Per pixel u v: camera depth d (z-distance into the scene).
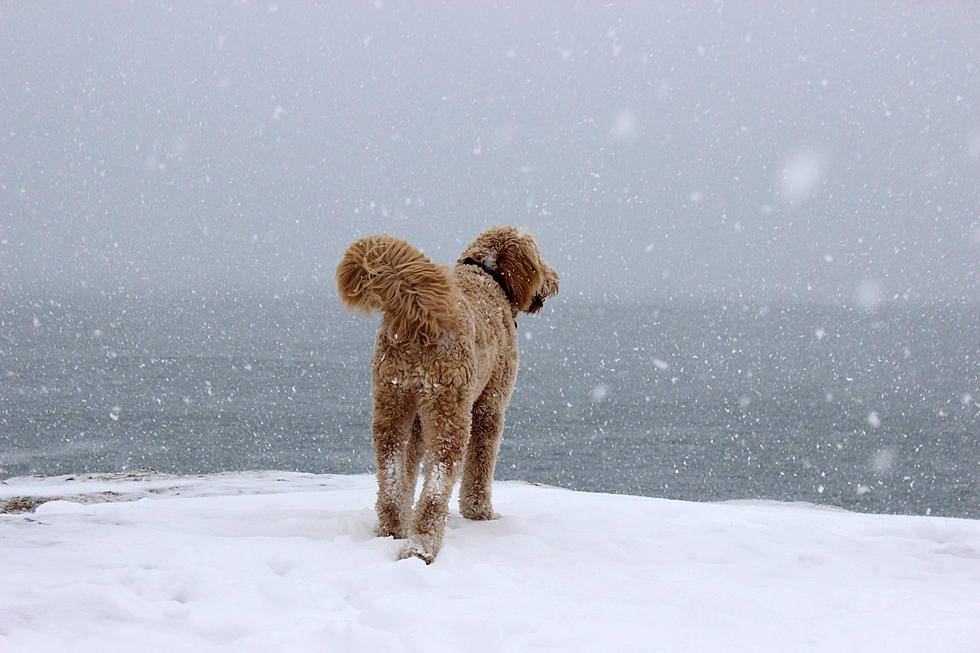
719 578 3.33
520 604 2.77
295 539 3.64
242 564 3.16
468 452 4.59
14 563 3.13
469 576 3.09
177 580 2.88
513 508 5.21
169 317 151.38
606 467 39.03
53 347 91.50
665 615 2.73
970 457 44.41
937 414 60.03
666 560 3.71
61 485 6.81
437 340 3.82
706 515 5.06
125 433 44.28
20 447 40.19
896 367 95.69
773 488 35.53
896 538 4.31
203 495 6.21
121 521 4.10
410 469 4.28
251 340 103.81
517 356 4.68
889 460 43.12
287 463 36.59
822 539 4.25
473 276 4.49
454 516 4.61
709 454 43.38
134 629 2.38
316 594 2.76
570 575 3.28
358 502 5.08
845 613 2.84
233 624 2.45
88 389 60.28
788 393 70.12
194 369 72.50
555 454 41.84
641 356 100.50
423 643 2.24
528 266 4.64
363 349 93.44
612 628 2.53
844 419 57.12
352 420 49.28
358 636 2.26
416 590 2.91
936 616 2.79
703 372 85.12
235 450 39.94
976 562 3.74
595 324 164.62
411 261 3.74
